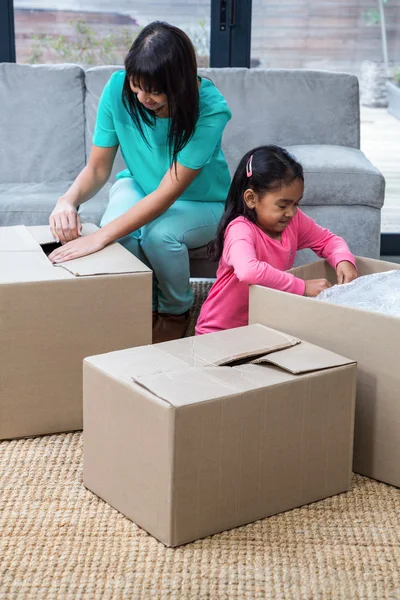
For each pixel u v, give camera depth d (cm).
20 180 283
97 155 216
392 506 145
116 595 121
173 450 126
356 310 148
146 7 316
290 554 131
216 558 130
